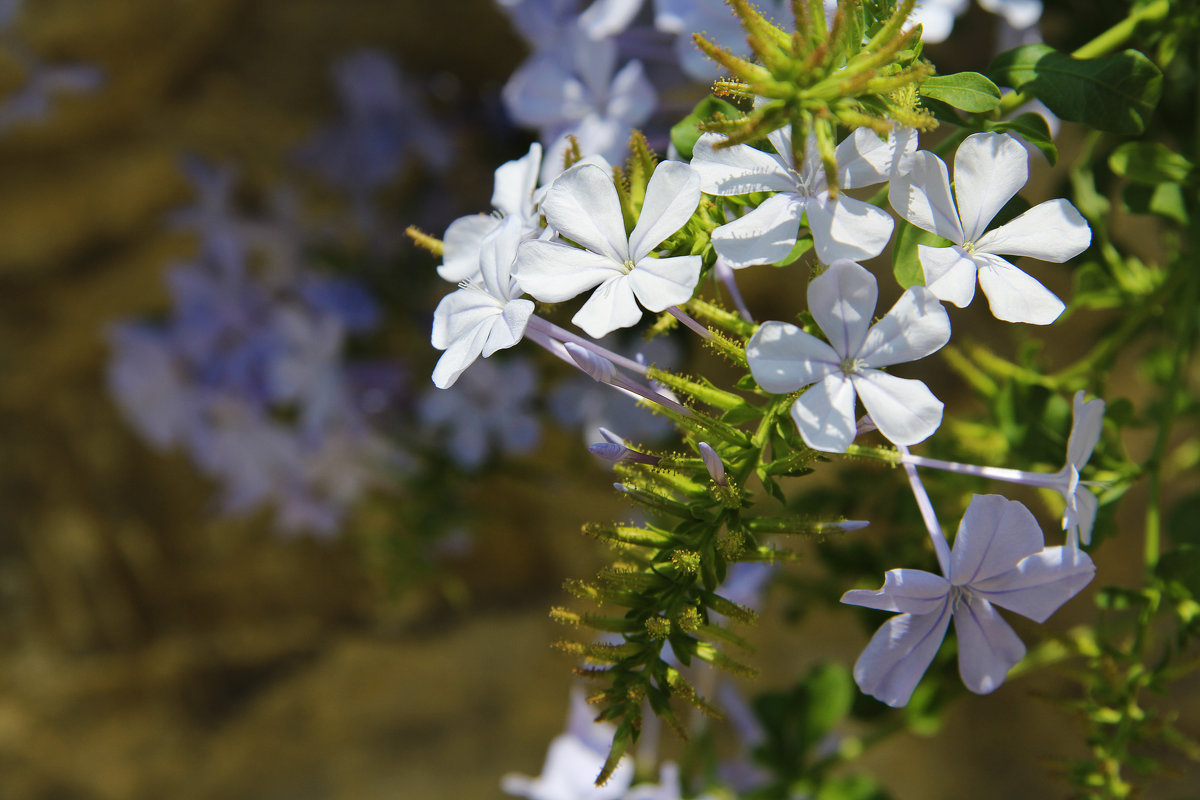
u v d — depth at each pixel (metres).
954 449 0.39
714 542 0.31
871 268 0.60
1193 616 0.34
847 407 0.30
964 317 0.64
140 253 0.67
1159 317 0.41
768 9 0.36
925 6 0.37
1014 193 0.31
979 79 0.32
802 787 0.43
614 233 0.31
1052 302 0.31
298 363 0.55
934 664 0.42
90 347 0.69
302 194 0.64
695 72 0.36
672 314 0.31
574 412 0.51
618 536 0.31
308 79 0.63
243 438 0.58
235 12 0.61
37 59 0.56
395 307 0.58
